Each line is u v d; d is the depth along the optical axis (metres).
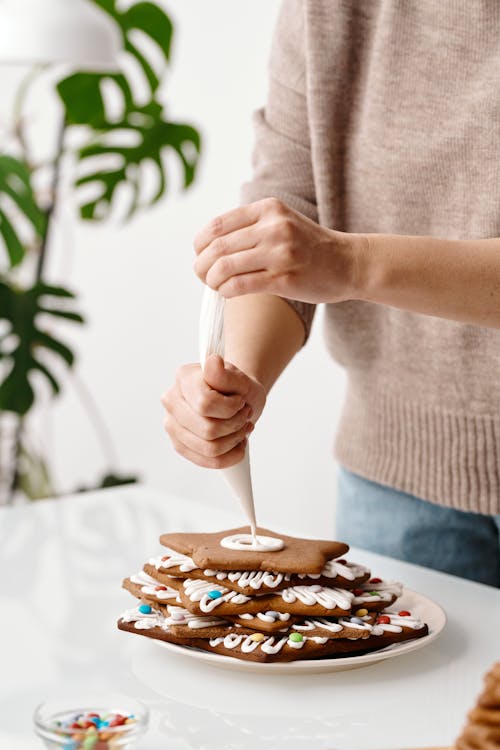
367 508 1.57
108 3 2.70
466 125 1.36
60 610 1.25
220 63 3.07
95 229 3.54
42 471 3.11
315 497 2.91
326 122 1.45
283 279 1.13
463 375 1.43
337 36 1.44
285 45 1.51
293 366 2.91
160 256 3.35
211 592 1.13
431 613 1.21
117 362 3.55
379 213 1.46
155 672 1.12
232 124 3.06
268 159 1.53
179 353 3.35
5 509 1.56
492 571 1.53
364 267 1.16
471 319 1.20
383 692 1.09
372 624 1.14
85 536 1.46
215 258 1.14
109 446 3.61
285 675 1.12
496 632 1.22
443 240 1.19
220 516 1.54
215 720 1.04
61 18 2.15
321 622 1.13
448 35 1.37
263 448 3.05
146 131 2.79
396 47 1.40
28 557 1.39
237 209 1.15
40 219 2.71
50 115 3.60
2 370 3.32
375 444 1.54
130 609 1.20
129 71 3.35
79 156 2.80
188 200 3.24
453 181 1.39
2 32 2.14
